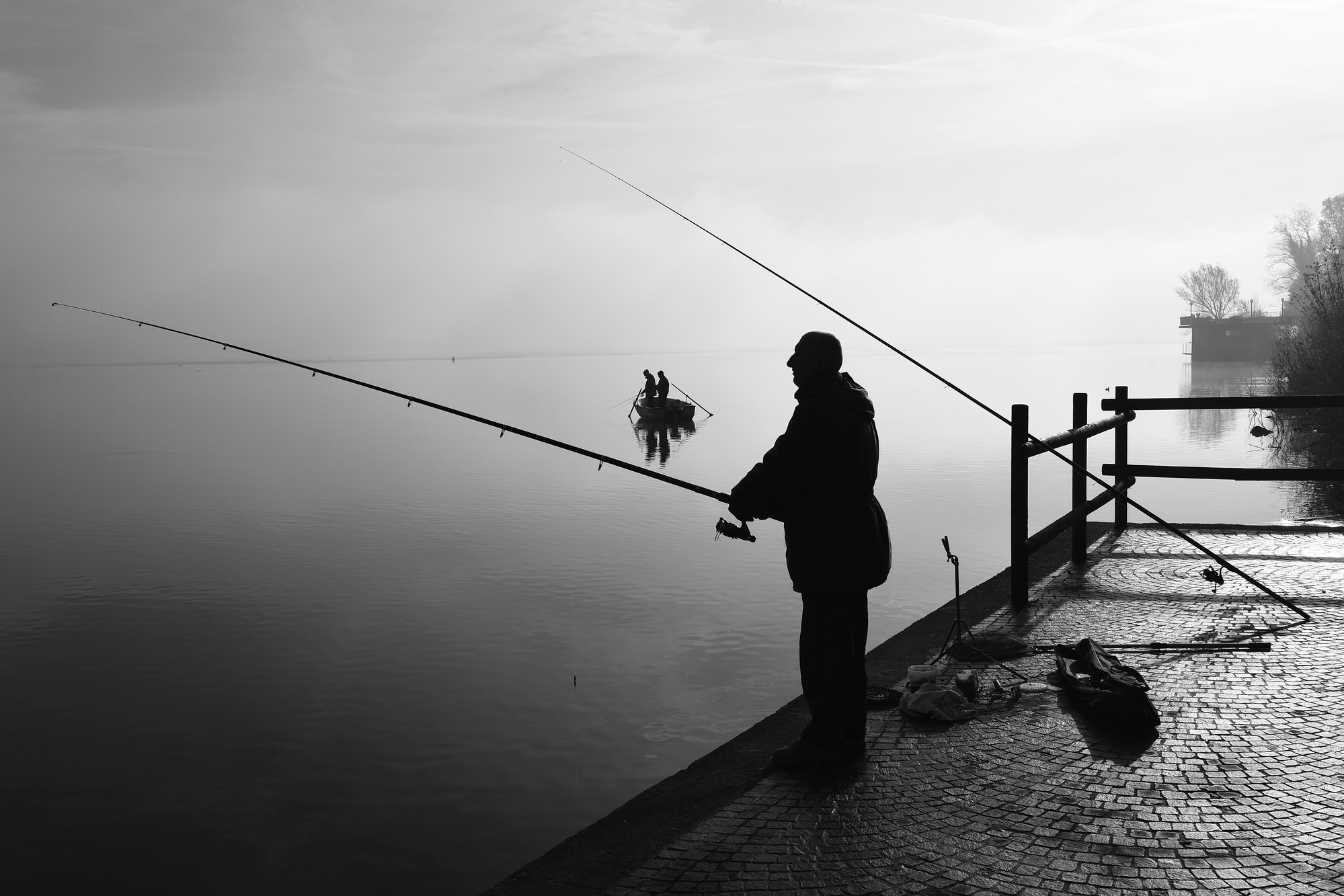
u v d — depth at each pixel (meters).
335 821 6.31
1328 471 8.05
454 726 7.80
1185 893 2.96
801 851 3.28
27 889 5.58
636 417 47.31
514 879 3.16
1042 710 4.50
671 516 17.81
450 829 6.18
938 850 3.26
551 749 7.28
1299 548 8.02
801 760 3.93
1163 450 26.44
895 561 13.02
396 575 13.34
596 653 9.52
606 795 6.56
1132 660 5.22
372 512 19.06
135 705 8.49
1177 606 6.32
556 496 20.89
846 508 3.88
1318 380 25.36
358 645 10.05
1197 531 8.93
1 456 31.98
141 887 5.61
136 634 10.70
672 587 12.12
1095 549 8.24
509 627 10.55
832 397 3.91
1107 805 3.54
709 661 9.23
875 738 4.25
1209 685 4.79
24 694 8.81
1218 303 108.50
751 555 13.98
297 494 22.02
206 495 21.97
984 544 14.13
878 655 5.45
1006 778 3.79
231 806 6.56
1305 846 3.21
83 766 7.24
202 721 8.10
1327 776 3.73
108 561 14.79
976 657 5.29
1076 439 7.13
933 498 18.92
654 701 8.20
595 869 3.21
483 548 15.12
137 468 28.00
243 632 10.70
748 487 3.94
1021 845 3.28
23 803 6.69
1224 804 3.52
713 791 3.78
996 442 29.97
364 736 7.66
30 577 13.61
